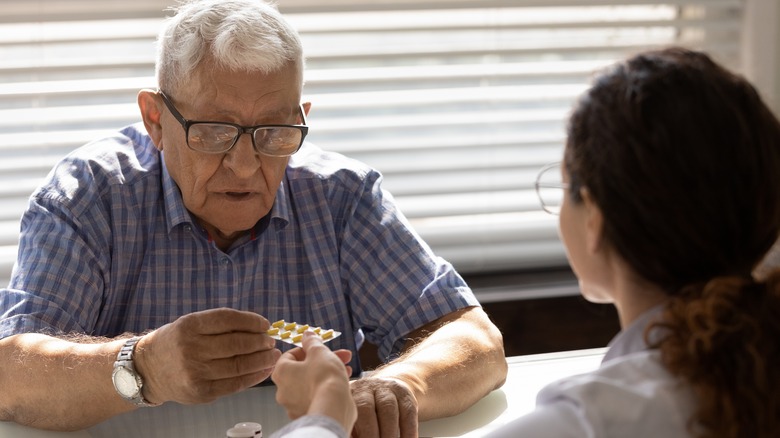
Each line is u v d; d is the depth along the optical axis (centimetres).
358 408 138
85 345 155
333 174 196
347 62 260
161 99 173
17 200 247
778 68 279
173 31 169
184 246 184
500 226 270
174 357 143
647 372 91
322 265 191
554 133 272
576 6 270
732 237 92
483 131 269
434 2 260
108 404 150
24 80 243
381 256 192
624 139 91
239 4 170
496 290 267
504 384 173
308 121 258
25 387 153
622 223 93
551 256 274
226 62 163
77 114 246
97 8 243
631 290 98
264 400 165
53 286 169
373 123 261
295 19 255
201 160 170
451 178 268
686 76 92
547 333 259
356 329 196
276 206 188
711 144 90
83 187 179
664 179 90
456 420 156
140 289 183
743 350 86
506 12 267
